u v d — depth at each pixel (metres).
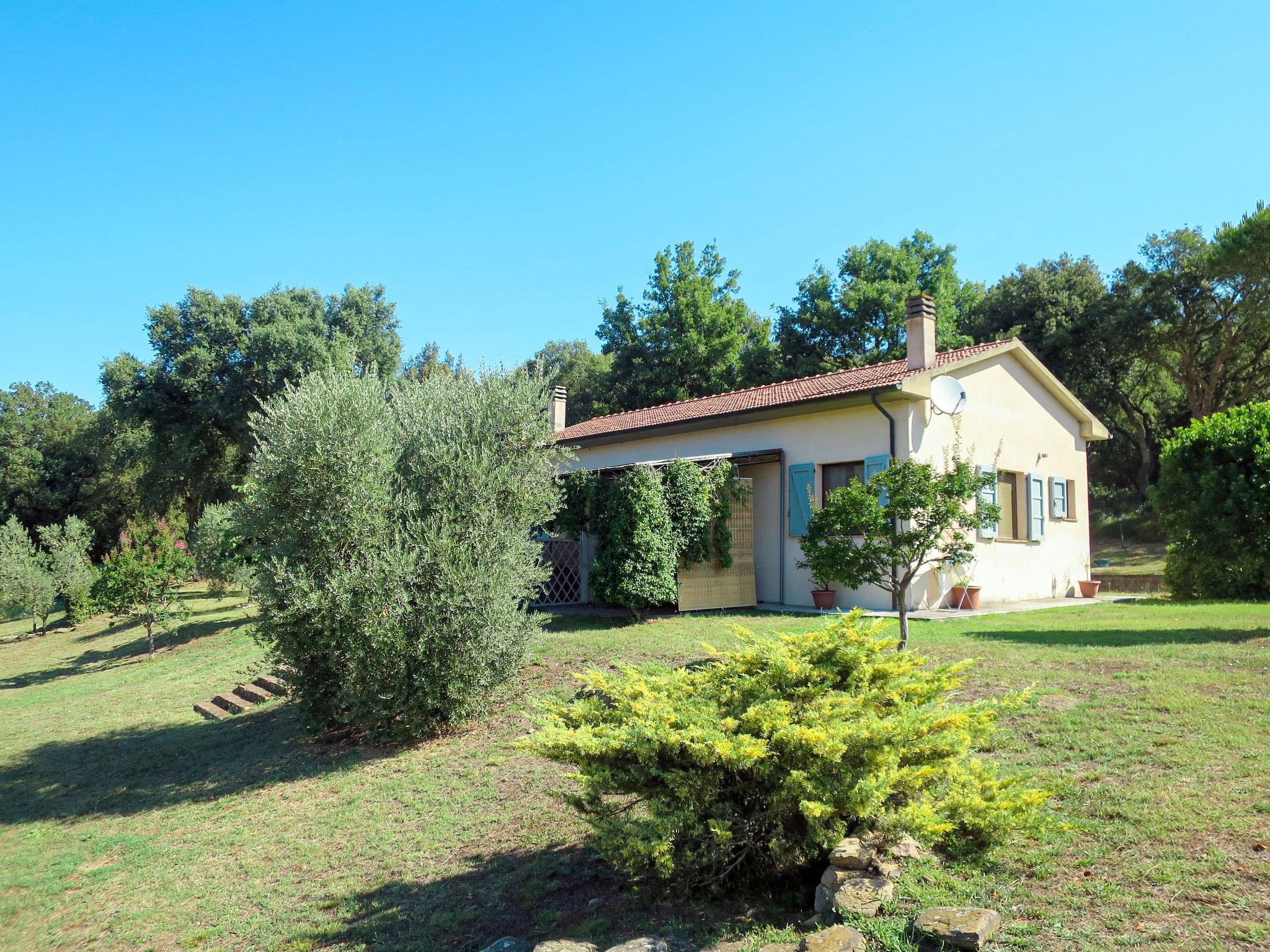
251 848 7.25
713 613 15.09
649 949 3.81
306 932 5.40
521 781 7.77
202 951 5.45
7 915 6.55
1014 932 3.51
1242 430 15.22
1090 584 18.45
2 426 51.69
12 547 30.97
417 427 10.70
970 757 5.34
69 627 31.91
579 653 11.77
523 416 10.59
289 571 9.28
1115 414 37.41
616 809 4.75
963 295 38.12
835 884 4.06
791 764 4.37
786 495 16.48
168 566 21.27
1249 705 6.35
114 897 6.68
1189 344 34.28
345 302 41.88
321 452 9.39
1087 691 7.25
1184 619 11.57
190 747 11.43
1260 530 14.72
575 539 15.56
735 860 4.55
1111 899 3.70
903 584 8.95
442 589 9.50
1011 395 17.80
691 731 4.36
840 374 18.92
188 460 38.03
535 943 4.41
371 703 9.46
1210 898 3.57
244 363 36.97
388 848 6.71
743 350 39.62
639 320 41.81
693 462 15.12
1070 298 34.81
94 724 14.17
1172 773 5.12
